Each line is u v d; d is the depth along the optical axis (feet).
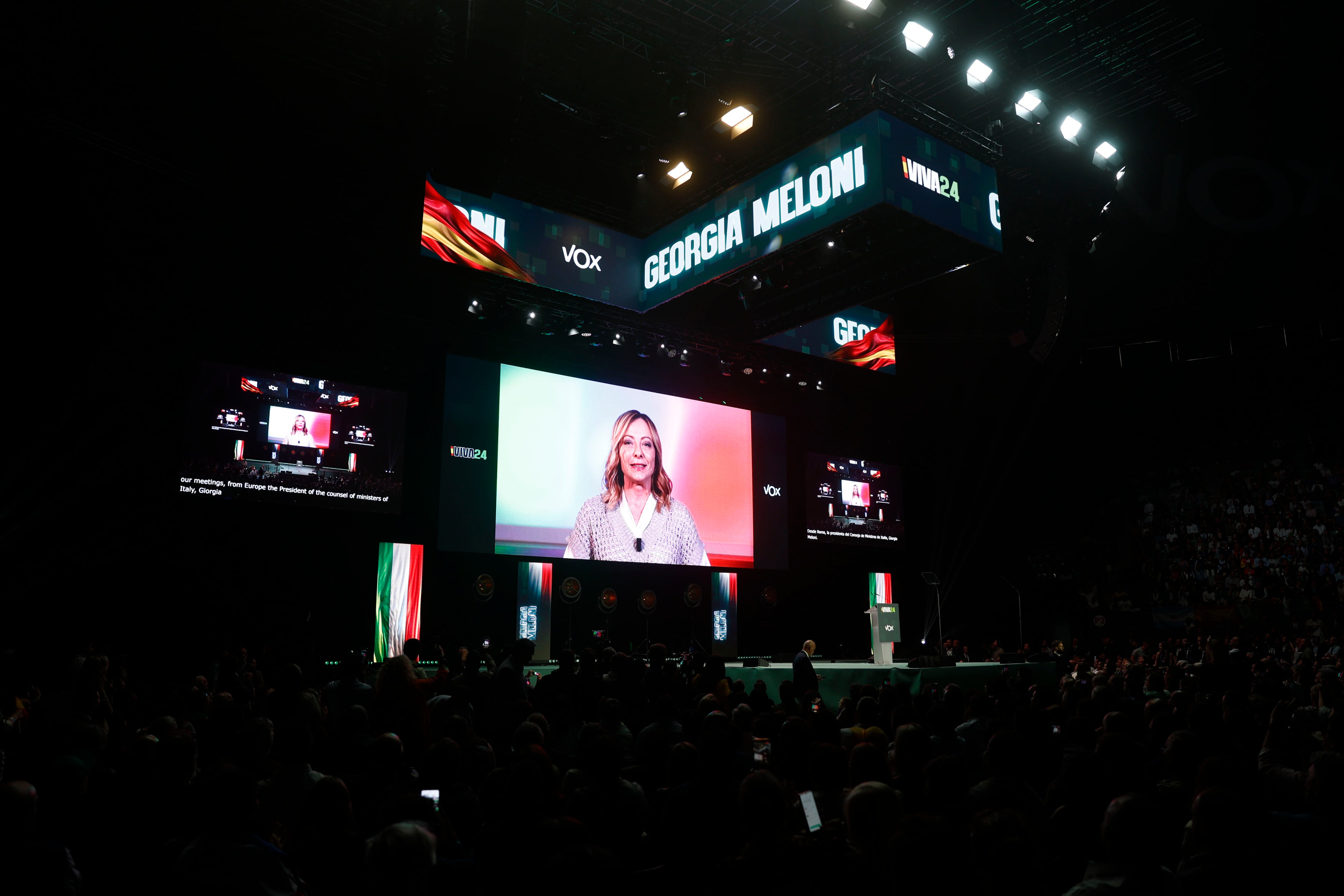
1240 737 16.15
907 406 73.87
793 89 38.96
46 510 40.06
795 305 48.29
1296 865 8.48
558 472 53.52
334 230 43.01
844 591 69.00
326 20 37.83
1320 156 50.39
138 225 42.63
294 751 12.41
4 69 35.63
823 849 8.11
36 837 10.48
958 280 63.82
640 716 23.48
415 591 48.52
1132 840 7.54
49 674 37.96
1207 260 60.90
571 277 47.75
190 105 40.45
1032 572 73.67
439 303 50.11
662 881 10.26
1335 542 61.31
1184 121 44.78
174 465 42.73
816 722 14.15
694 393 63.26
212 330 44.88
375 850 7.89
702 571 60.95
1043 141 41.04
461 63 28.02
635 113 42.70
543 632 52.47
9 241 39.42
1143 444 73.51
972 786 13.75
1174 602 67.26
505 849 7.85
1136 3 36.37
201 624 43.19
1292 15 37.78
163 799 11.09
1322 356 65.87
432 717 20.52
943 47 35.83
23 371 39.81
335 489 46.21
